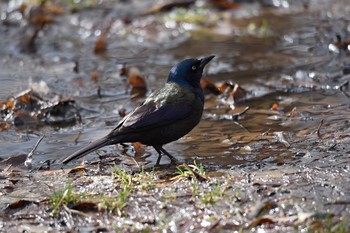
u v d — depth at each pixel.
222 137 11.82
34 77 16.48
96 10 22.08
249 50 17.59
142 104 10.92
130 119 10.62
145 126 10.56
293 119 12.45
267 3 21.89
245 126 12.34
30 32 19.80
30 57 18.25
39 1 22.31
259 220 8.16
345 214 8.27
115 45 18.98
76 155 10.22
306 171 9.70
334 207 8.47
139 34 19.81
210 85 14.59
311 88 14.38
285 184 9.24
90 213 8.89
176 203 8.94
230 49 17.81
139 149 11.67
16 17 21.47
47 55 18.36
